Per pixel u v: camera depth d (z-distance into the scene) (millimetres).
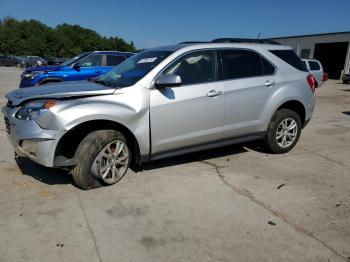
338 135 7285
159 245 3078
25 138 3838
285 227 3406
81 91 4047
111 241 3125
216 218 3561
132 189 4207
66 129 3746
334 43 35312
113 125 4207
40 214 3566
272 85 5312
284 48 5707
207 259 2896
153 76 4324
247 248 3055
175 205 3830
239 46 5152
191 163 5188
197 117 4621
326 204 3924
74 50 81688
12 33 72688
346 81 26656
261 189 4301
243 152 5809
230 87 4867
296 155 5723
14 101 4121
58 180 4406
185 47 4672
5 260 2836
